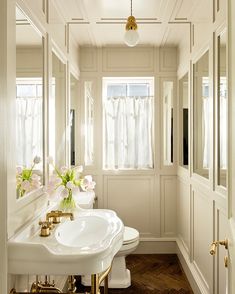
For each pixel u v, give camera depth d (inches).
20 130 57.9
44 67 74.4
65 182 79.7
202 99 91.5
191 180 105.4
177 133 135.6
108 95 145.8
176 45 134.0
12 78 52.4
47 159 75.6
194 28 100.3
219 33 73.0
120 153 137.2
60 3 89.9
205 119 87.6
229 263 42.8
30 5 62.7
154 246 136.0
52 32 82.5
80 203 93.3
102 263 51.4
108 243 54.2
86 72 136.2
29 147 63.9
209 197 81.5
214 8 75.7
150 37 124.1
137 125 136.0
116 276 105.1
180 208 128.6
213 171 77.2
